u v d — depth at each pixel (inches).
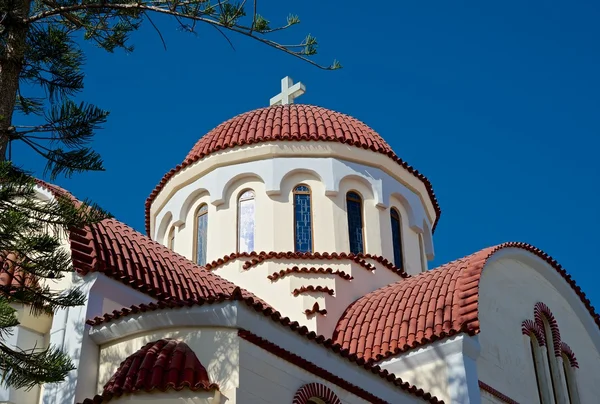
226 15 682.2
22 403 729.6
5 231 604.4
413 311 898.7
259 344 679.7
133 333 719.1
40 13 692.1
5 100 652.7
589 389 1034.7
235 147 1098.1
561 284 1054.4
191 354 679.7
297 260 1015.6
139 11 685.9
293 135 1094.4
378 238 1079.0
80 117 649.6
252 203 1081.4
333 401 713.6
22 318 762.8
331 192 1072.2
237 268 1026.1
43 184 835.4
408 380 845.8
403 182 1144.2
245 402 650.2
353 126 1157.7
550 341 1010.7
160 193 1158.3
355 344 893.8
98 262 769.6
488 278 959.6
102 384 714.8
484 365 884.6
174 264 889.5
